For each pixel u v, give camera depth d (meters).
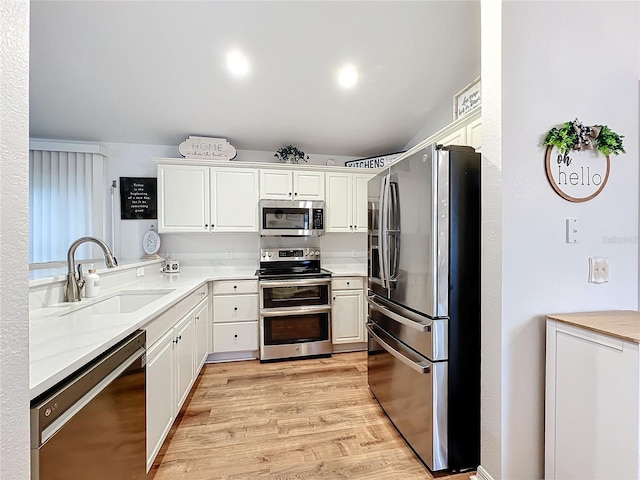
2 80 0.54
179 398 1.98
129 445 1.23
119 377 1.16
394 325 1.94
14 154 0.57
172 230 3.17
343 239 3.91
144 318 1.39
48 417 0.80
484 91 1.43
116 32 2.21
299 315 3.15
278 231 3.32
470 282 1.59
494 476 1.40
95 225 3.20
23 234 0.59
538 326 1.39
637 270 1.49
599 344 1.16
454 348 1.57
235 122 3.21
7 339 0.56
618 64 1.48
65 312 1.49
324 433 1.91
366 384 2.58
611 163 1.46
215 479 1.54
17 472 0.59
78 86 2.60
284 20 2.25
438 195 1.54
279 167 3.39
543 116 1.38
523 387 1.38
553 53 1.39
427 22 2.34
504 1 1.34
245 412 2.15
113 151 3.34
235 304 3.08
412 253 1.73
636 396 1.05
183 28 2.23
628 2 1.49
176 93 2.78
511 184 1.35
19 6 0.58
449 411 1.57
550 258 1.40
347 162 3.83
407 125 3.45
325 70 2.67
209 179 3.25
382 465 1.64
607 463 1.14
